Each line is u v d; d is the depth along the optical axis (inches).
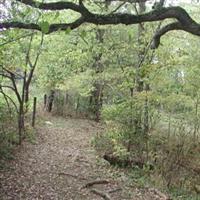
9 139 653.9
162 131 753.0
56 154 653.9
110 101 1109.1
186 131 801.6
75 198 452.8
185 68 716.0
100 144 743.1
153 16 271.1
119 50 824.3
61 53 1018.1
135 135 667.4
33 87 1363.2
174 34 708.7
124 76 707.4
